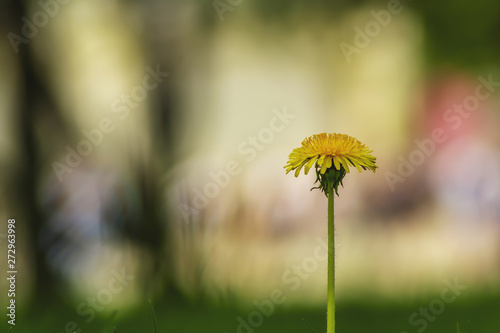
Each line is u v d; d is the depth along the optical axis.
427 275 1.86
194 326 1.31
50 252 1.90
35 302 1.74
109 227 1.87
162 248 1.75
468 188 2.30
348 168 0.89
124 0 2.20
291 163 0.90
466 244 2.08
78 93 2.21
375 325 1.37
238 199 1.79
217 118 2.29
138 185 1.90
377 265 1.92
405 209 2.33
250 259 1.68
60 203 1.95
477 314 1.42
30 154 2.04
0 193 2.00
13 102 2.09
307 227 2.06
